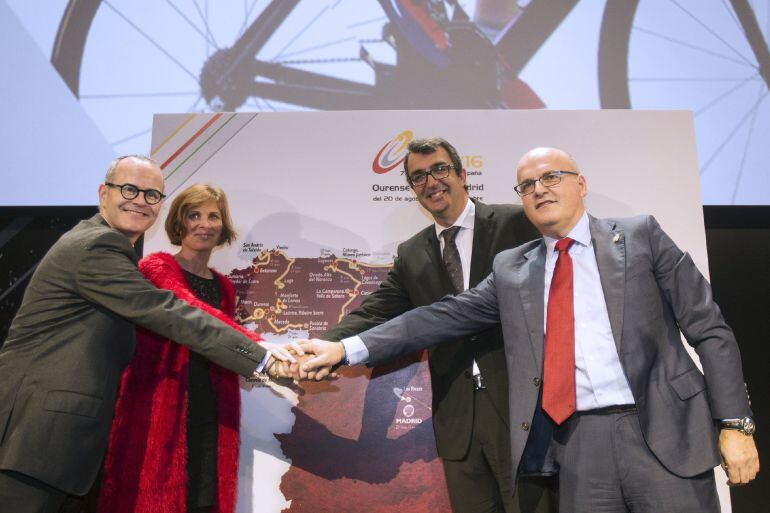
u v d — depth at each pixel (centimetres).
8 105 294
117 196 197
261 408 244
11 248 297
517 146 258
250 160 263
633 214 253
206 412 216
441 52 296
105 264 180
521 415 169
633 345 159
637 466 156
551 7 298
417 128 262
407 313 204
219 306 235
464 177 233
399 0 298
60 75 296
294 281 253
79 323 176
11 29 299
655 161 257
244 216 259
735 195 283
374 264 253
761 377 278
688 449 152
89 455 167
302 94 294
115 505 198
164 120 267
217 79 296
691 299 162
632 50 295
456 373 208
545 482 191
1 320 292
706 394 158
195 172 262
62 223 300
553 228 179
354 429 241
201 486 209
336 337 219
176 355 212
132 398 207
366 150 262
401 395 242
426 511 232
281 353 200
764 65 291
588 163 257
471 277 214
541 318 175
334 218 257
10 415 163
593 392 165
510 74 294
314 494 236
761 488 267
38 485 160
